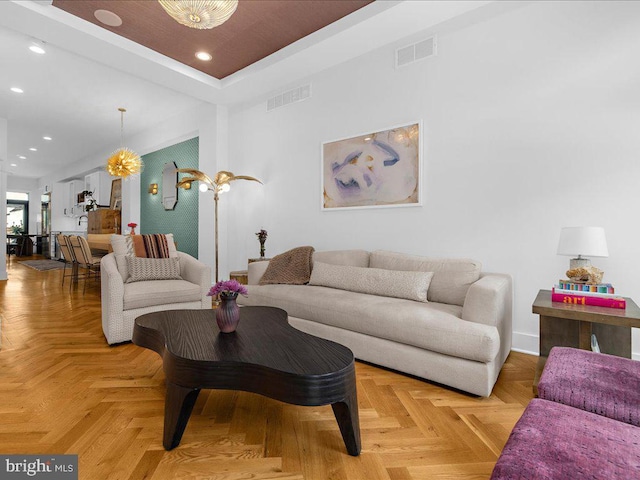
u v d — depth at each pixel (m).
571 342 1.95
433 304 2.35
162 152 6.68
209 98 4.68
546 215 2.50
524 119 2.59
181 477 1.26
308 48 3.36
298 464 1.35
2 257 6.04
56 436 1.50
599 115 2.31
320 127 3.88
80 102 5.26
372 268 2.88
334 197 3.73
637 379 1.06
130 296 2.77
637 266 2.19
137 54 3.51
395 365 2.17
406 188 3.18
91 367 2.28
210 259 5.05
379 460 1.37
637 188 2.19
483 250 2.77
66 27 3.04
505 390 1.98
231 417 1.69
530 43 2.56
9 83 4.61
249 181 4.72
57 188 11.12
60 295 4.66
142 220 7.28
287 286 3.07
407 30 3.06
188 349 1.54
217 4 2.03
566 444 0.80
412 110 3.16
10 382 2.04
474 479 1.26
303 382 1.29
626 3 2.22
